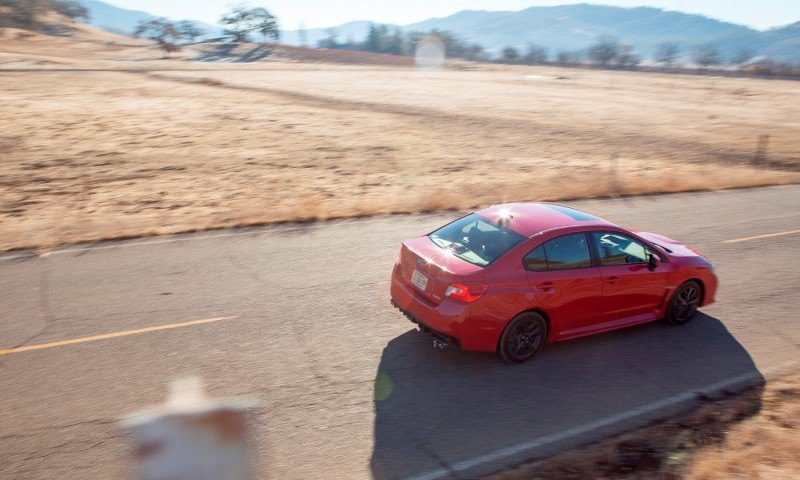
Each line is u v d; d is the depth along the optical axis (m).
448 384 6.23
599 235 7.09
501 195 15.36
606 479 4.84
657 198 16.14
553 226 6.84
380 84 65.19
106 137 24.44
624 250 7.26
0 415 5.31
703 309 8.58
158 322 7.30
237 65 114.88
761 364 7.01
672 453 5.23
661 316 7.77
